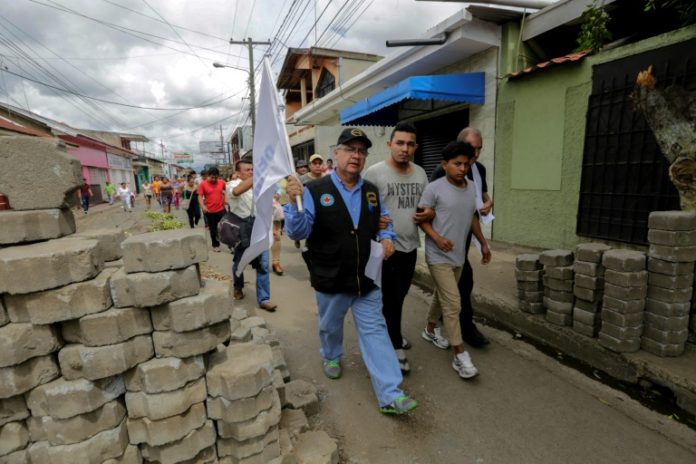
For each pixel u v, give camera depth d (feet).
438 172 10.01
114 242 6.36
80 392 4.97
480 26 19.39
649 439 7.16
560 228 17.90
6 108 44.14
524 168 19.31
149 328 5.31
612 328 8.99
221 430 5.68
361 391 8.95
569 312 10.30
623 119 14.87
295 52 47.85
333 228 7.80
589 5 15.66
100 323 4.96
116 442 5.29
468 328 10.75
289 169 7.30
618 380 8.97
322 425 7.83
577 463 6.66
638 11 16.29
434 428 7.65
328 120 45.29
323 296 8.46
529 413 8.00
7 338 4.74
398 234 9.20
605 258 9.02
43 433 5.27
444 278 9.10
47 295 4.81
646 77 9.28
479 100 20.98
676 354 8.59
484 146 21.38
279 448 5.85
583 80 16.20
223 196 25.29
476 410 8.14
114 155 101.35
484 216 11.03
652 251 8.64
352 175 7.95
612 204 15.61
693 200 9.02
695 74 12.74
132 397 5.37
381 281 9.12
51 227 5.50
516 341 11.05
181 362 5.32
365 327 8.18
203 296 5.32
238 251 14.88
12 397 5.09
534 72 18.03
